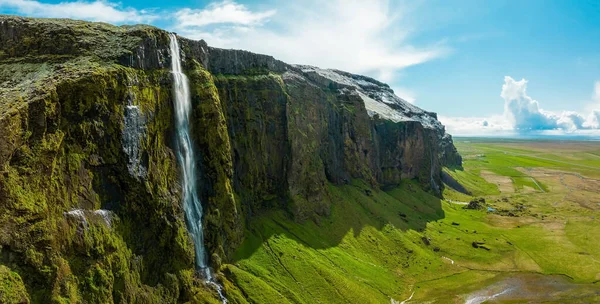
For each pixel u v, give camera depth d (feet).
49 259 168.96
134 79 229.25
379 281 349.00
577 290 368.07
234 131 358.02
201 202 287.28
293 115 421.59
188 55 305.32
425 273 395.14
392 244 435.53
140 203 226.17
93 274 188.44
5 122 159.33
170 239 240.32
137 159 225.76
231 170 310.24
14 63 225.56
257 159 379.96
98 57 226.58
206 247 277.85
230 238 301.63
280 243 338.34
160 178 242.78
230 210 305.12
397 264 399.85
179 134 268.41
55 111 182.50
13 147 161.58
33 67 218.59
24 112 167.84
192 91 289.33
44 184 173.68
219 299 251.39
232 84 360.69
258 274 289.94
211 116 291.17
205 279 261.85
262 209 381.81
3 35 240.12
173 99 264.11
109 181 212.43
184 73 293.64
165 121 256.52
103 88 206.39
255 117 379.55
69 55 228.43
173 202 247.91
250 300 262.06
